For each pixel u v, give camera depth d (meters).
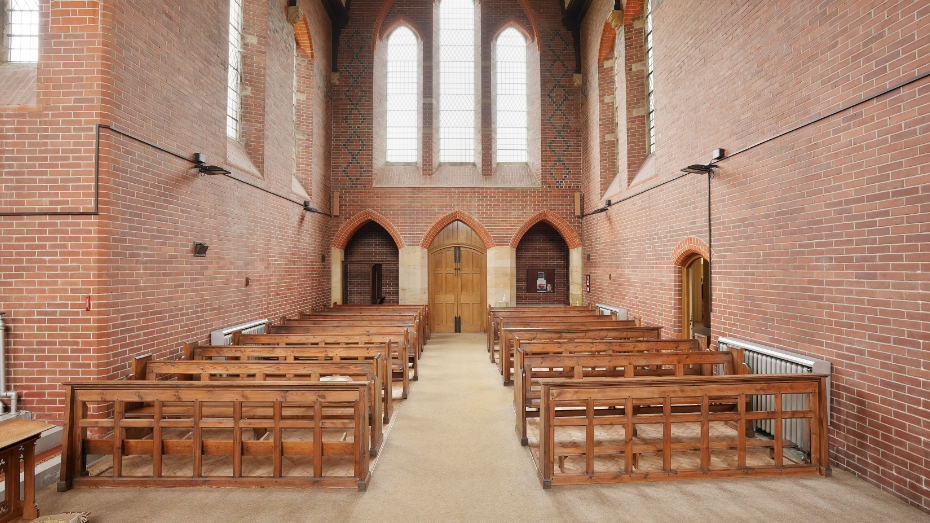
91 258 5.22
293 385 4.52
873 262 4.52
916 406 4.12
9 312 5.22
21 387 5.22
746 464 5.00
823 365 5.01
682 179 8.27
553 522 3.93
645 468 4.91
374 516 4.02
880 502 4.23
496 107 15.55
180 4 6.60
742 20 6.51
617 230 11.66
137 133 5.73
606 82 13.03
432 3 15.16
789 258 5.62
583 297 14.61
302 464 5.02
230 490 4.46
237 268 8.31
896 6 4.27
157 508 4.13
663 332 9.14
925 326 4.05
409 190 14.70
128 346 5.60
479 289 15.66
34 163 5.24
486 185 14.82
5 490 3.71
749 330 6.39
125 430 5.18
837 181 4.92
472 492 4.45
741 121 6.55
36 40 6.02
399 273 14.67
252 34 9.57
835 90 4.93
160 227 6.15
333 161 14.65
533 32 15.19
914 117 4.12
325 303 14.07
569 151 14.84
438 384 8.55
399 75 15.61
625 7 11.09
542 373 6.75
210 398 4.55
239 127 9.47
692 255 8.30
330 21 14.45
